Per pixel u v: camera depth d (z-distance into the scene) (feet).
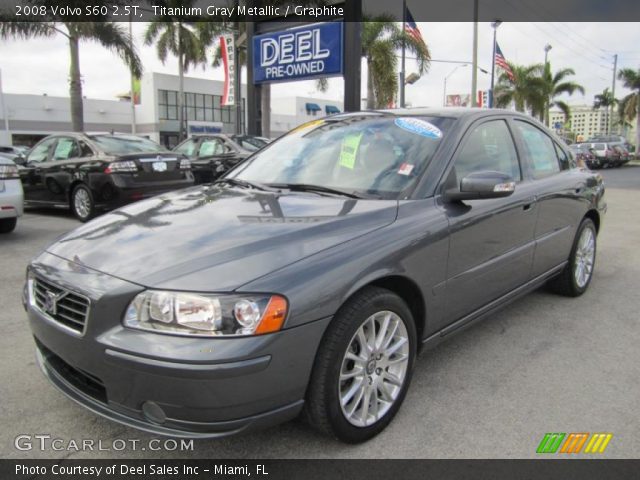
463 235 9.98
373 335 8.42
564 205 13.83
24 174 31.35
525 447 8.41
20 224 28.55
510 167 12.25
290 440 8.57
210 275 7.18
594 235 16.31
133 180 27.43
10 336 12.68
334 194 10.15
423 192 9.75
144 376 6.89
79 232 9.52
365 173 10.53
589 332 13.08
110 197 27.35
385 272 8.28
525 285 12.70
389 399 8.89
